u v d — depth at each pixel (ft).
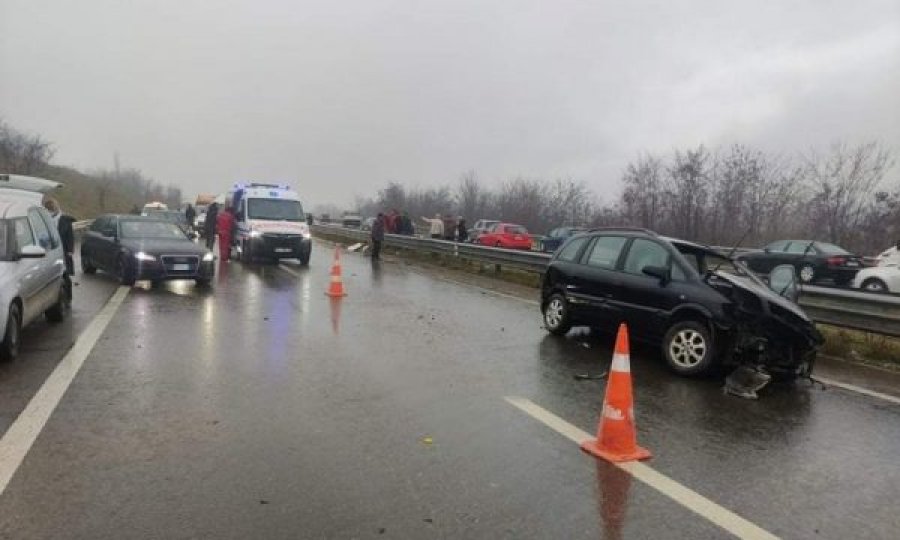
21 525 12.44
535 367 26.71
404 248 92.94
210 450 16.47
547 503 14.19
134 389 21.44
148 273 47.06
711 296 26.30
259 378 23.34
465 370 25.72
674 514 13.94
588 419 20.06
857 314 32.22
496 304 45.37
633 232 31.22
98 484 14.32
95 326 31.86
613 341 32.99
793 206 114.32
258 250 70.64
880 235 103.55
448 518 13.34
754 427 20.17
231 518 13.00
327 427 18.48
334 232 141.38
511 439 18.07
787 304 26.30
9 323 24.07
